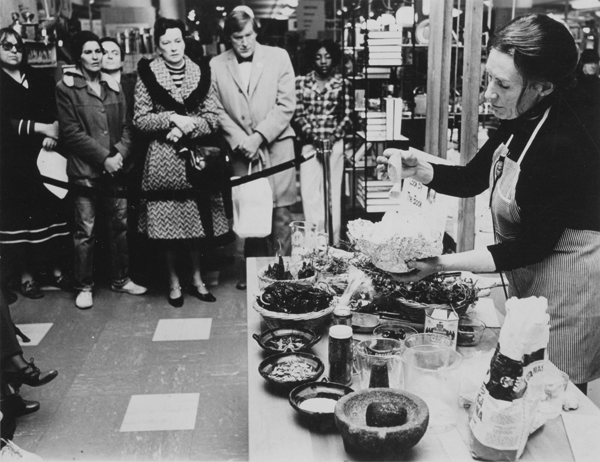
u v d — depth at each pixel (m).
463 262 1.74
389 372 1.64
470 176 2.13
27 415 2.88
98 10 5.18
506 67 1.61
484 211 3.56
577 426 1.47
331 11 5.86
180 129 3.99
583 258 1.76
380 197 5.10
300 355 1.84
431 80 3.65
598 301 1.78
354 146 5.21
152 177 4.04
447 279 2.14
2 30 3.92
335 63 4.88
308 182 4.91
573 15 5.22
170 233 4.11
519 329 1.30
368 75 5.29
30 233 4.22
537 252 1.73
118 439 2.68
